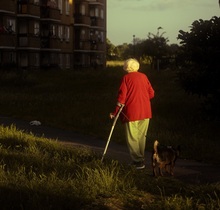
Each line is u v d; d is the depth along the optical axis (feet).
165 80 102.73
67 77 120.78
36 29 159.02
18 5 149.48
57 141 37.73
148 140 37.47
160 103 63.10
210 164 30.25
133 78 26.20
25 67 151.02
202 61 47.47
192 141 36.60
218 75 46.11
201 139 38.04
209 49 46.03
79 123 48.24
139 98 26.04
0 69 129.49
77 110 58.29
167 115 52.19
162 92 78.02
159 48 185.37
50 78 117.50
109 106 61.57
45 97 72.95
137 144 26.27
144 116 26.16
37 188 19.62
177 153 24.39
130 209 18.39
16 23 149.07
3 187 19.70
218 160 31.50
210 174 26.43
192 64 48.96
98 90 87.86
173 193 20.71
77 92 83.82
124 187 20.79
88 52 205.67
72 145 36.24
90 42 209.46
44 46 164.04
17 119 52.80
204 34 47.14
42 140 35.32
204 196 19.97
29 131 44.14
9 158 26.76
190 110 55.31
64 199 18.34
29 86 98.43
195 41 47.73
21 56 152.05
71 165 25.07
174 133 40.83
